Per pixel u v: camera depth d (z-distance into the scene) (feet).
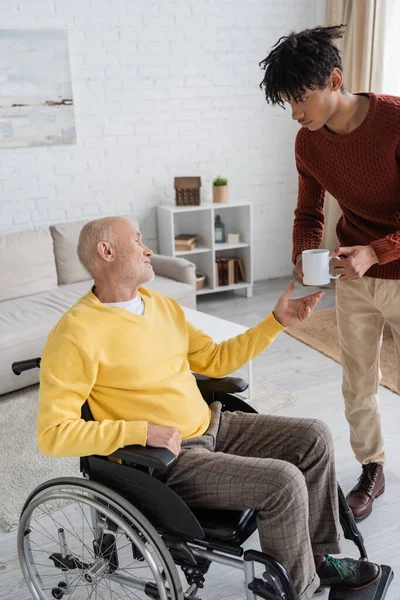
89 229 5.03
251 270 14.76
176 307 5.61
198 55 14.02
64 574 5.84
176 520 4.65
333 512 5.20
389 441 8.16
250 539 6.56
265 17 14.51
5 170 12.60
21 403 9.76
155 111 13.89
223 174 15.05
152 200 14.37
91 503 4.75
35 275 11.67
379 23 12.75
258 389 9.78
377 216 5.72
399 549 6.21
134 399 5.02
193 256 14.99
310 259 5.40
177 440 4.68
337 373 10.37
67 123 12.88
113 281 5.09
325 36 4.91
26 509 5.16
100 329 4.94
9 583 6.01
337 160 5.61
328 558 5.48
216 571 6.10
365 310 6.37
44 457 8.18
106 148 13.56
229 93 14.58
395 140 5.21
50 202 13.21
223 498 4.74
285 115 15.35
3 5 11.87
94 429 4.64
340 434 8.39
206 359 5.76
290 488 4.52
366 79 13.16
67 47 12.50
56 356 4.78
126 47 13.24
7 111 12.24
